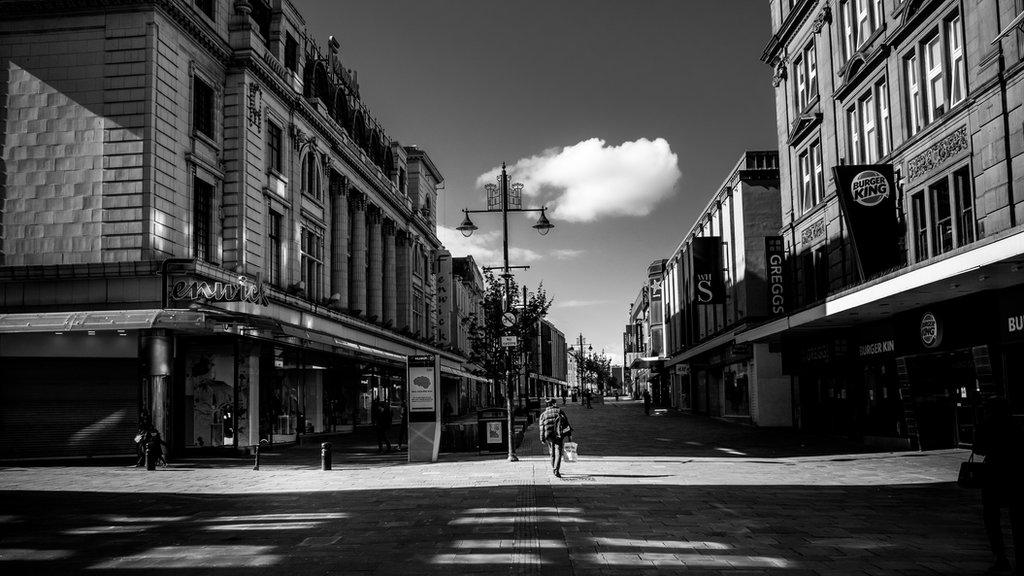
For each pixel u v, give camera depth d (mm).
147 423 19375
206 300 21500
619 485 13945
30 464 20406
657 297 79125
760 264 35781
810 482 13906
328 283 35438
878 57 22203
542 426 15844
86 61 22047
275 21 29797
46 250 21562
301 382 29875
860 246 20859
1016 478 6719
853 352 23203
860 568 7207
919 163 19984
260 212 27281
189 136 23719
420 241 57500
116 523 10594
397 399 46844
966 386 18516
